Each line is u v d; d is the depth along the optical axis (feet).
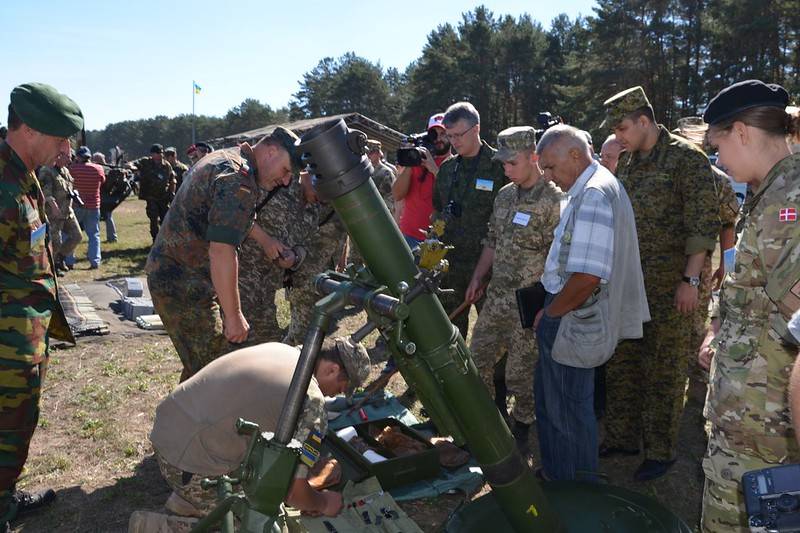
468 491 12.12
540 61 214.07
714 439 7.68
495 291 13.94
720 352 7.58
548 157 10.14
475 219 15.55
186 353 12.03
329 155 5.88
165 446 8.96
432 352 6.50
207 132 451.12
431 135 18.21
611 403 13.80
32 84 9.73
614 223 9.86
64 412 15.89
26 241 9.87
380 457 12.34
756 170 7.20
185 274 11.55
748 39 141.69
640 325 10.68
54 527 11.25
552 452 10.88
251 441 6.38
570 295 9.71
